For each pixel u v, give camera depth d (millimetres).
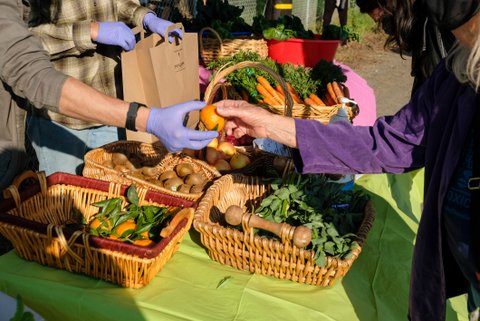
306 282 1604
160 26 2549
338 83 3146
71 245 1466
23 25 1508
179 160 2320
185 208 1639
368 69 8312
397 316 1613
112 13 2428
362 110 3346
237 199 2008
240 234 1565
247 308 1473
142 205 1771
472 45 1079
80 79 2352
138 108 1519
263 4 8859
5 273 1503
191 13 5391
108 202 1702
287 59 3713
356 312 1541
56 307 1442
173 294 1489
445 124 1283
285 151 2357
